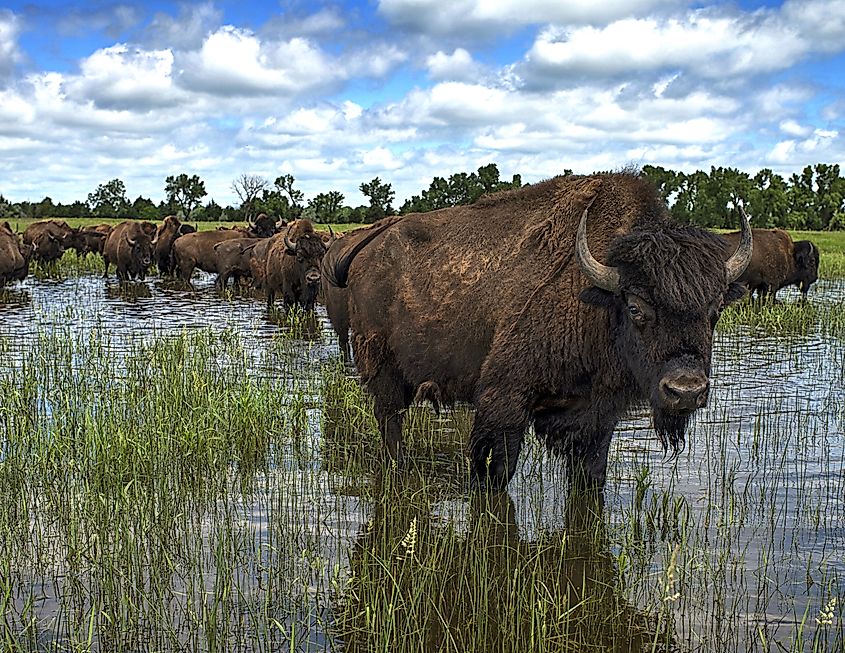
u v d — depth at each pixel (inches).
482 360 257.0
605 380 229.6
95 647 165.3
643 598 189.3
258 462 286.7
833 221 3737.7
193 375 348.5
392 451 290.7
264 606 179.6
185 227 1224.8
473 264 261.3
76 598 183.3
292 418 321.4
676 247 202.8
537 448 306.7
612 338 223.0
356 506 247.8
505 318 245.1
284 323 662.5
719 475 273.1
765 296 779.4
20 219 3393.2
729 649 165.3
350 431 325.7
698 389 194.1
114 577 191.0
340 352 467.8
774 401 377.1
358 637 171.0
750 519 234.2
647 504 248.4
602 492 255.1
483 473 252.7
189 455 271.3
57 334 558.9
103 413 316.2
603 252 231.1
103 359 431.5
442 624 176.6
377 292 287.0
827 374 442.0
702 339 201.0
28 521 217.9
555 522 236.7
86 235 1459.2
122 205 4557.1
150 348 440.1
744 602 184.2
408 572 199.6
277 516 231.3
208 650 160.9
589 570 205.0
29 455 271.6
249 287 979.3
